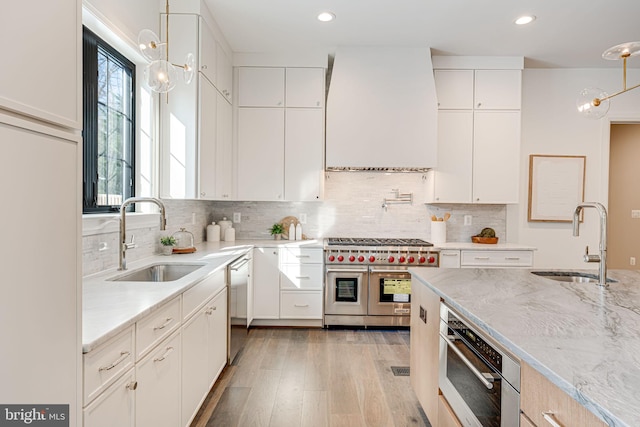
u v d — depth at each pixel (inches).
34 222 32.2
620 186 212.2
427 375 79.9
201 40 113.0
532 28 128.3
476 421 56.1
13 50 30.0
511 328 47.7
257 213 168.6
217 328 98.2
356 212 169.5
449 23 125.6
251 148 152.5
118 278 81.4
